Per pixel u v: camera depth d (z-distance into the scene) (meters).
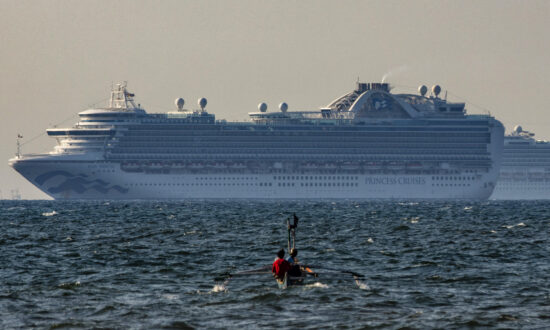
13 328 162.38
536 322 166.25
